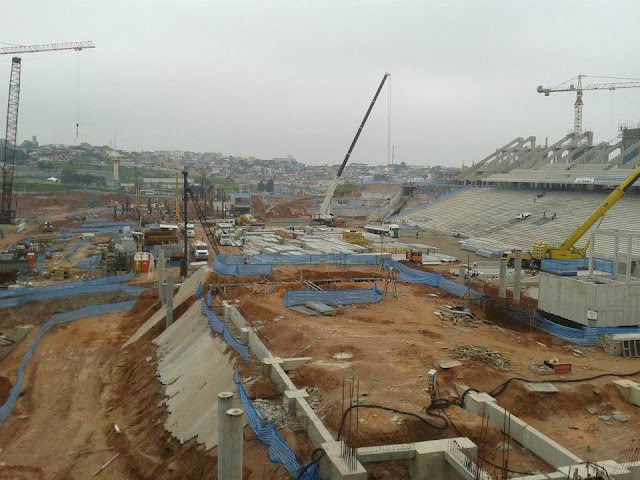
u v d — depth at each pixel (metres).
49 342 41.31
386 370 24.28
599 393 23.09
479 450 19.02
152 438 25.89
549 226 75.69
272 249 67.44
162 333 40.88
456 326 33.75
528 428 19.16
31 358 37.94
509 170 111.69
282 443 17.84
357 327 32.41
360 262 57.69
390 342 28.31
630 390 22.97
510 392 22.75
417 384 23.12
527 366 26.02
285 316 35.09
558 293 35.09
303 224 118.44
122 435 27.00
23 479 23.72
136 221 118.06
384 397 21.69
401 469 17.59
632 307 32.62
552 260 54.03
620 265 47.56
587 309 32.62
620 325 32.53
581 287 33.12
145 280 57.16
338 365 25.03
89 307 48.31
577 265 53.38
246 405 21.23
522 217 83.56
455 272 55.19
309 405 21.27
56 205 150.62
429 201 122.62
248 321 34.72
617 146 88.69
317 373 24.12
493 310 37.94
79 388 33.72
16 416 29.67
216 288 44.06
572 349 30.02
